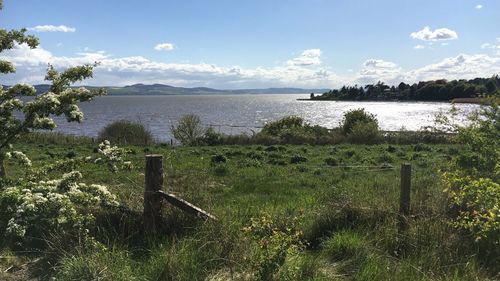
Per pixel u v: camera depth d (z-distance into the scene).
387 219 6.82
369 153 21.12
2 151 7.40
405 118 74.62
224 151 22.17
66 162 7.11
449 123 8.59
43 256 5.76
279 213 7.34
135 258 5.86
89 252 5.39
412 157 18.84
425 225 6.54
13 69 6.67
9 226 5.46
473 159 7.52
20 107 6.64
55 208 5.84
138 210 6.85
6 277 5.30
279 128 31.11
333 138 27.48
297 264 5.42
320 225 7.01
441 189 7.61
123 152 7.28
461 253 6.09
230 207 8.39
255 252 5.50
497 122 7.70
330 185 12.52
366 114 30.61
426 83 178.00
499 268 5.81
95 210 6.79
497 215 5.37
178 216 6.62
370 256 5.89
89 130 47.34
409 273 5.52
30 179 6.88
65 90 6.64
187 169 15.28
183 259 5.45
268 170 15.52
